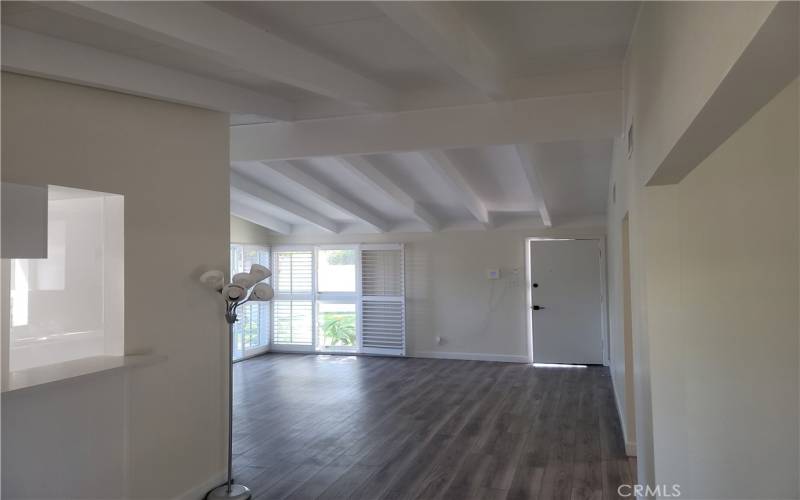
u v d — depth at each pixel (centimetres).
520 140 403
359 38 317
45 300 336
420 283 908
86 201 339
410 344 912
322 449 459
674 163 225
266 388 688
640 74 286
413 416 555
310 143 454
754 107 153
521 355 853
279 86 405
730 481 271
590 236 820
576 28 312
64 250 341
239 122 471
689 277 278
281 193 752
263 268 383
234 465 424
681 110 181
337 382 722
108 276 330
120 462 319
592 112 389
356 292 946
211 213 387
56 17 265
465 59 305
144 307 338
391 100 421
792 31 106
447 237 893
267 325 983
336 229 943
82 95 308
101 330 333
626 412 446
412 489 377
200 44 267
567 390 661
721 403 274
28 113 283
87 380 299
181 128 367
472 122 413
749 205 272
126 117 332
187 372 365
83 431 299
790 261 270
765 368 271
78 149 305
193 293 372
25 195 279
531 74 395
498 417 549
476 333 877
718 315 276
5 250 269
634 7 283
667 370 278
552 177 611
